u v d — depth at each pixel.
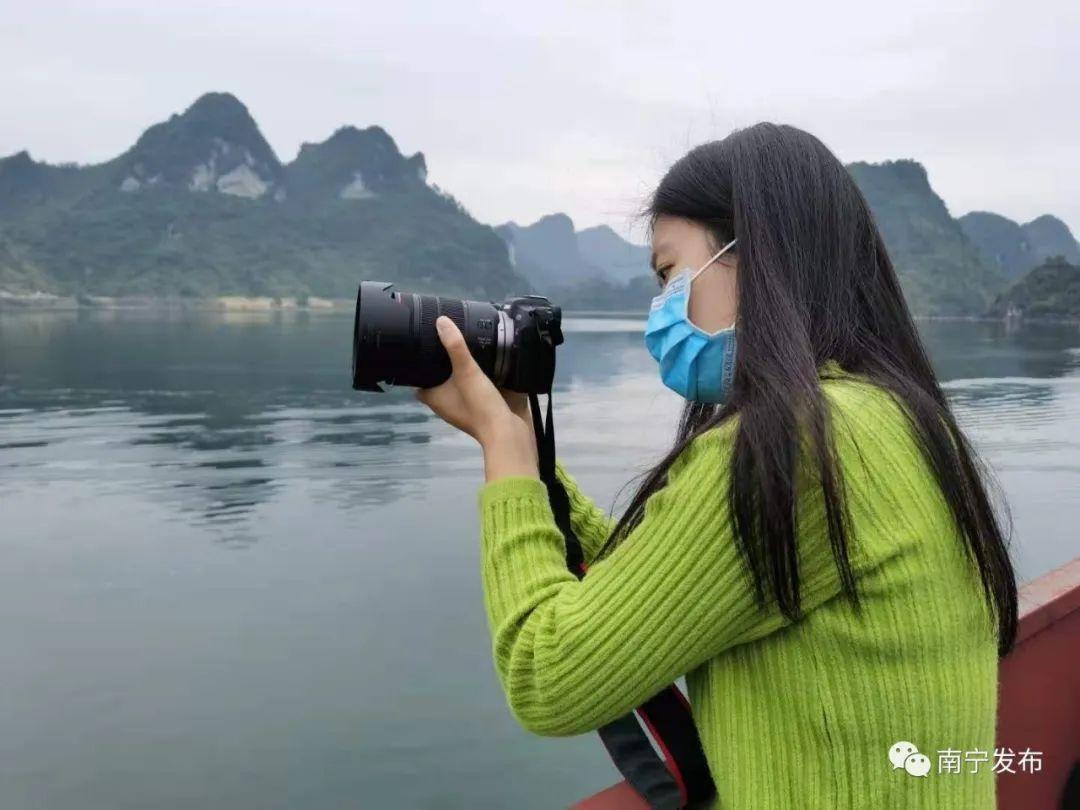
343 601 14.33
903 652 1.26
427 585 15.26
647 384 60.84
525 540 1.46
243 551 17.97
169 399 49.38
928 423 1.36
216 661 11.63
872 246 1.53
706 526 1.28
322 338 111.38
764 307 1.38
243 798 8.15
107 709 10.14
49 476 27.09
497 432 1.56
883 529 1.27
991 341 107.94
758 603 1.27
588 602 1.33
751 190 1.46
